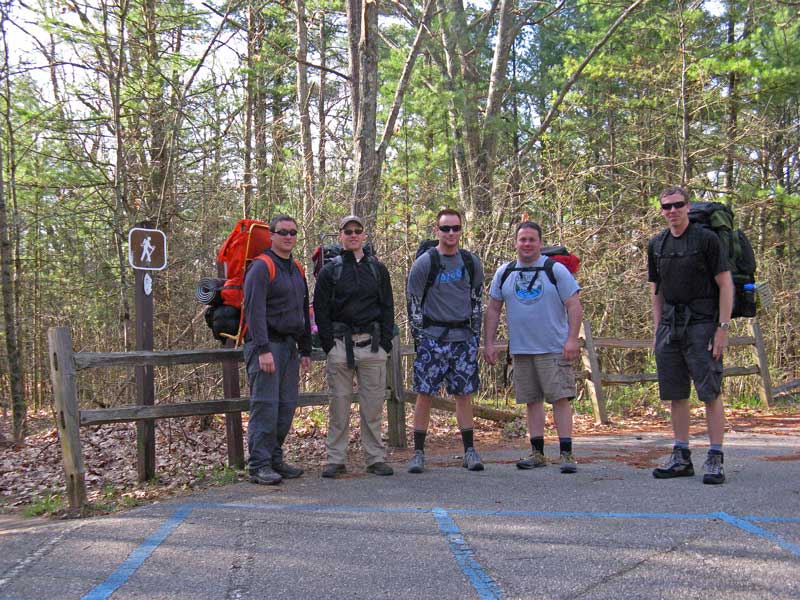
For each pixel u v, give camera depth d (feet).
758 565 11.25
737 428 27.84
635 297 41.42
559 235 41.19
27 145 40.50
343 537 13.03
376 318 18.85
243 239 18.89
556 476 18.13
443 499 15.80
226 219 42.50
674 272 17.04
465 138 55.11
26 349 51.44
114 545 12.81
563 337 18.81
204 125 42.50
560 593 10.37
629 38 59.88
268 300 17.99
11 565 12.00
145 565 11.77
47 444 28.78
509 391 36.22
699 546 12.16
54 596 10.59
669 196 16.84
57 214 42.86
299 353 19.26
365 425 19.01
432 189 47.42
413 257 39.75
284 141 51.06
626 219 43.93
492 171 54.08
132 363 17.29
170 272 38.99
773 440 24.21
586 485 16.94
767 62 49.01
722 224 16.89
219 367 35.24
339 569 11.47
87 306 47.78
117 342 45.78
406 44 69.72
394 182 49.32
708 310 16.92
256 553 12.25
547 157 45.27
